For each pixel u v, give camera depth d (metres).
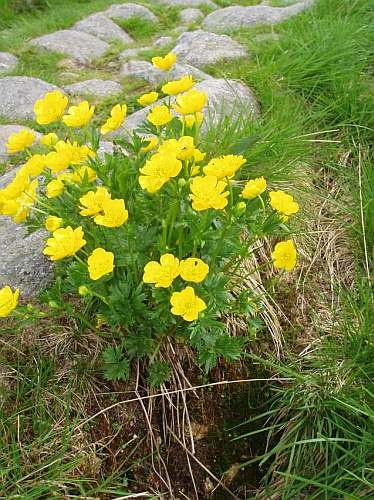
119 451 0.38
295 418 0.39
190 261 0.31
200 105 0.37
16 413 0.36
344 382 0.39
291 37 0.70
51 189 0.35
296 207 0.35
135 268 0.35
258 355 0.43
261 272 0.47
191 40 0.81
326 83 0.62
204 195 0.31
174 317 0.37
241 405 0.42
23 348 0.39
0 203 0.34
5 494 0.33
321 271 0.48
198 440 0.40
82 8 1.05
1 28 0.98
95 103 0.69
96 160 0.38
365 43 0.66
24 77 0.72
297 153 0.53
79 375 0.39
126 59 0.83
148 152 0.40
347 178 0.54
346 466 0.36
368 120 0.58
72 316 0.39
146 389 0.39
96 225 0.37
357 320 0.44
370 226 0.48
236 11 0.92
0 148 0.58
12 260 0.44
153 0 1.10
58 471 0.35
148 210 0.37
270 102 0.60
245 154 0.49
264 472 0.40
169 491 0.38
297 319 0.46
